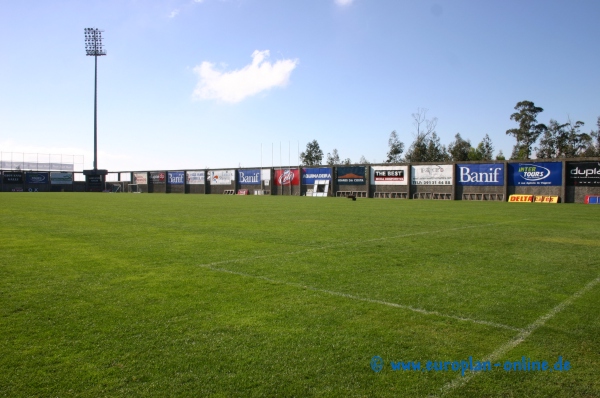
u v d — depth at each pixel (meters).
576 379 3.88
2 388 3.66
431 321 5.30
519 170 40.06
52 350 4.43
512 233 14.00
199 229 14.95
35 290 6.70
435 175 45.53
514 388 3.72
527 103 71.31
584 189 36.53
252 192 63.84
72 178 82.50
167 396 3.54
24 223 16.94
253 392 3.61
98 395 3.55
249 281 7.29
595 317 5.49
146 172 77.50
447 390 3.68
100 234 13.52
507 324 5.22
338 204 33.28
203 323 5.20
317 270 8.17
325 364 4.12
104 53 74.38
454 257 9.59
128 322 5.24
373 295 6.43
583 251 10.45
